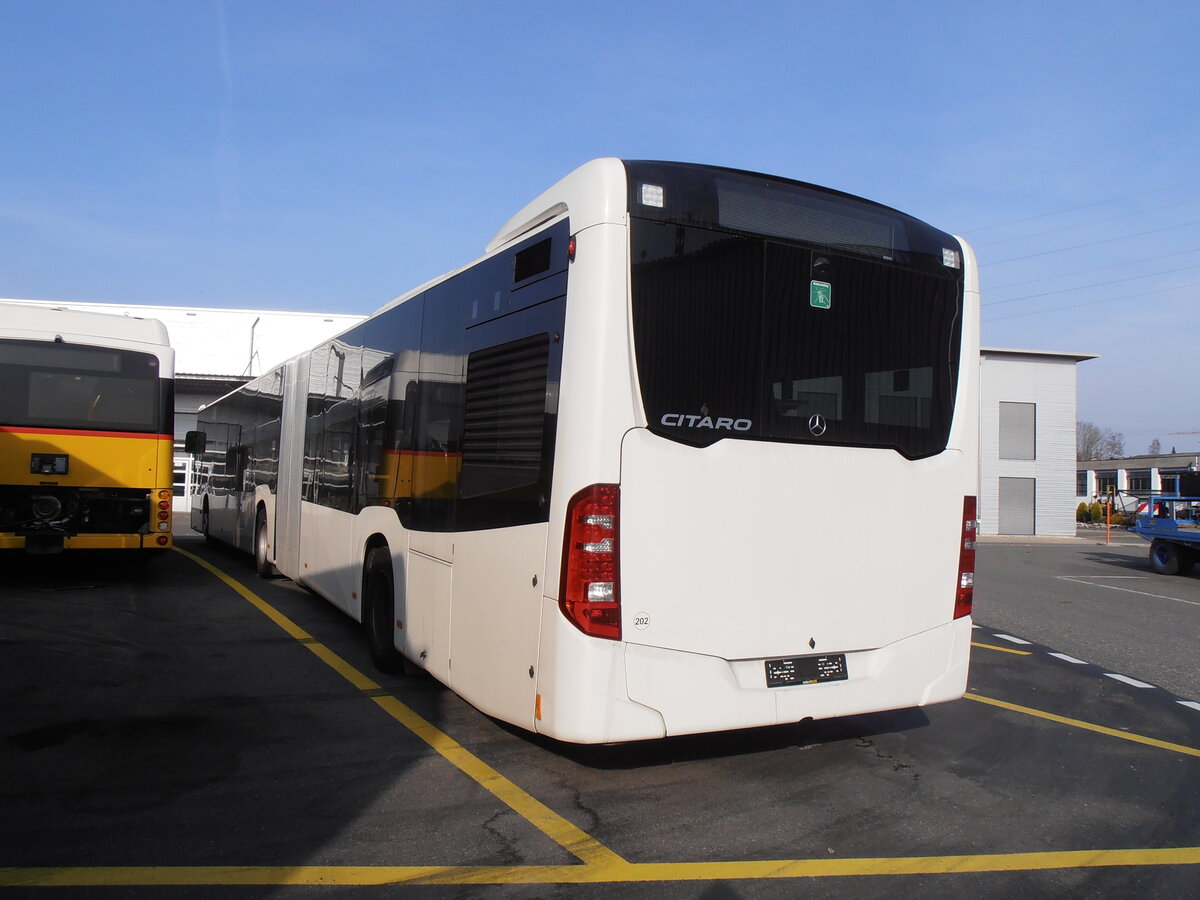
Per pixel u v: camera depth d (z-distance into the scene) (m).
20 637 7.72
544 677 4.25
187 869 3.67
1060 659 8.86
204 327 32.91
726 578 4.41
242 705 6.06
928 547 5.05
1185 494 21.36
